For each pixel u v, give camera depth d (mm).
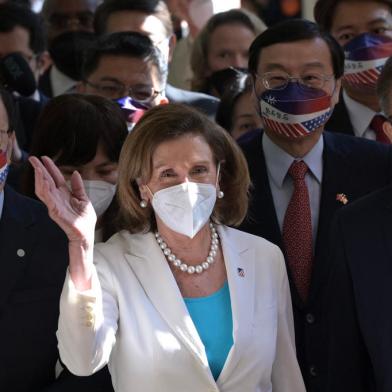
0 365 11258
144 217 10969
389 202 11281
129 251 10898
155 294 10578
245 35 19578
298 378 11320
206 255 10992
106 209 12828
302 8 23953
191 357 10391
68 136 12648
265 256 11281
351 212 11398
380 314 10938
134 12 18938
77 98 12984
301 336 12844
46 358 11398
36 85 18250
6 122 11422
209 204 10617
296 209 13180
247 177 11273
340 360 11297
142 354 10352
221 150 10984
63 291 9695
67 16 20531
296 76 13367
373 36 15781
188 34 22562
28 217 11680
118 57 15344
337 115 15875
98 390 11445
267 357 10797
